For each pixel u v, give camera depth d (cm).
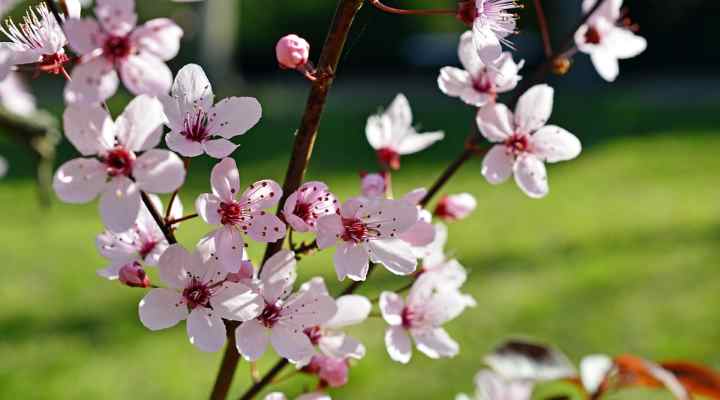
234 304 37
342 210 37
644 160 222
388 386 96
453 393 95
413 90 381
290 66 37
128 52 34
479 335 111
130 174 35
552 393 91
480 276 135
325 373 39
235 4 409
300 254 38
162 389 98
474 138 41
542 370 45
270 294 37
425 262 42
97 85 34
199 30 339
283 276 37
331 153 245
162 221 37
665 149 233
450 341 41
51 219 170
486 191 196
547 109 40
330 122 294
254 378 40
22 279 134
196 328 36
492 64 39
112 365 104
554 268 138
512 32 40
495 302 122
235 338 38
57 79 332
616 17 44
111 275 39
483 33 38
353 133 275
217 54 349
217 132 37
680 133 253
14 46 37
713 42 390
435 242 41
